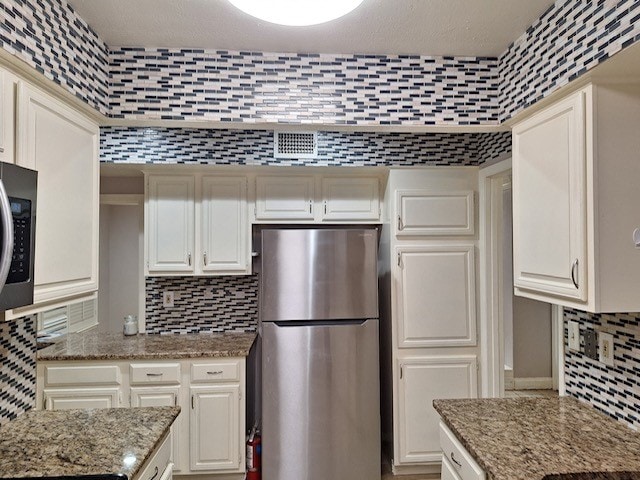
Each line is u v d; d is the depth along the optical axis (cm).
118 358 241
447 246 264
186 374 245
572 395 165
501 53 171
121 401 241
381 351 287
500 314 262
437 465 262
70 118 136
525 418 144
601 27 115
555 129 135
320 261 246
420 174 266
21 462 115
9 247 91
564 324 169
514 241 162
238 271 277
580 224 122
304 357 243
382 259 286
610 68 117
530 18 145
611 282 119
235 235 277
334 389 244
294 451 241
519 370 413
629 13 106
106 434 133
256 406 293
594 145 120
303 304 245
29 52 115
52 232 125
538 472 109
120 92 163
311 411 243
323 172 280
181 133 264
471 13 141
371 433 247
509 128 177
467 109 174
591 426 136
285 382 242
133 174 293
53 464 114
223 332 299
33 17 116
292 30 151
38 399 237
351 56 170
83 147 146
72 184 138
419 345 262
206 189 276
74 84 137
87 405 239
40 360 237
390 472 264
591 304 119
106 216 422
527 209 153
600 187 120
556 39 134
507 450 120
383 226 282
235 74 166
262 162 267
